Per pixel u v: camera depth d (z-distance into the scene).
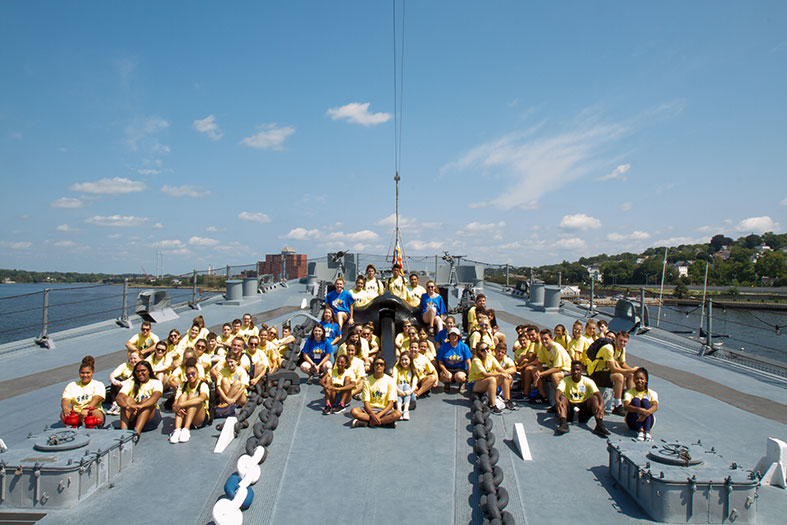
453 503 5.33
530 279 21.27
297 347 10.46
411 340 8.81
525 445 6.39
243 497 4.99
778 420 7.83
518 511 5.13
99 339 13.19
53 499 5.05
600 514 5.08
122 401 6.85
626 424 7.50
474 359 8.34
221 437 6.61
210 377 7.80
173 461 6.23
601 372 8.20
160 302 16.03
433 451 6.55
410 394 7.94
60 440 5.51
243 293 20.53
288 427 7.32
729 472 4.91
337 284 10.83
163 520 4.96
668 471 4.95
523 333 9.54
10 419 7.64
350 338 8.13
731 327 46.44
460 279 22.78
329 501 5.35
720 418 7.91
